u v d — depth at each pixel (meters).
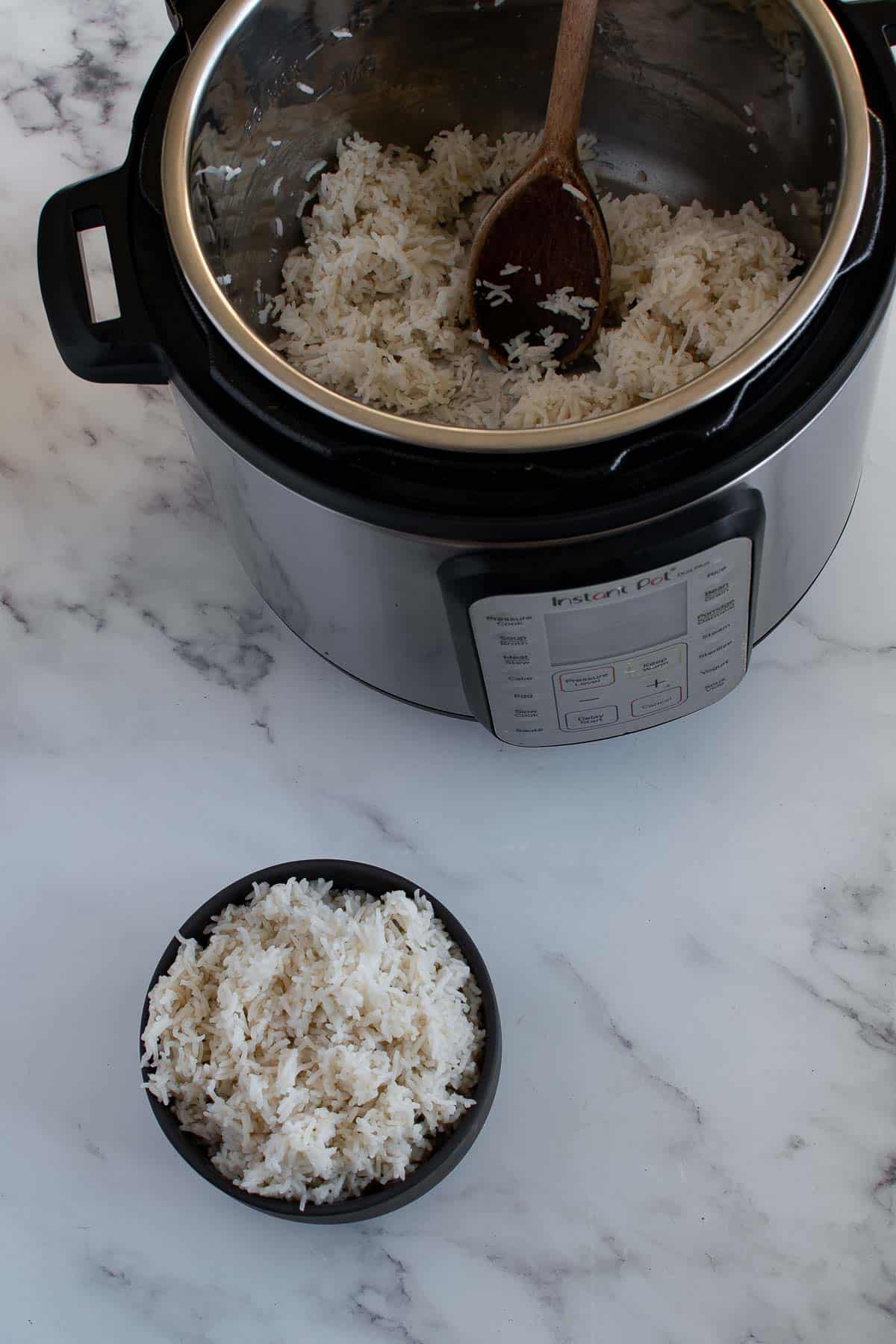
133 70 1.21
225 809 0.96
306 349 0.97
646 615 0.76
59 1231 0.85
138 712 1.00
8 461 1.09
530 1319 0.81
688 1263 0.81
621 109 1.04
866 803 0.93
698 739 0.96
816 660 0.98
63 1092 0.89
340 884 0.88
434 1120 0.78
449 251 1.03
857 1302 0.80
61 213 0.80
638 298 0.99
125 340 0.75
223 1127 0.79
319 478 0.69
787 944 0.89
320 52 0.91
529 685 0.81
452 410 0.97
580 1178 0.84
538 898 0.92
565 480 0.67
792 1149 0.84
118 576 1.05
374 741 0.98
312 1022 0.81
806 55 0.79
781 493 0.76
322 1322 0.82
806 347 0.70
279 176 0.97
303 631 0.92
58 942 0.93
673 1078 0.86
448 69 1.01
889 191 0.73
